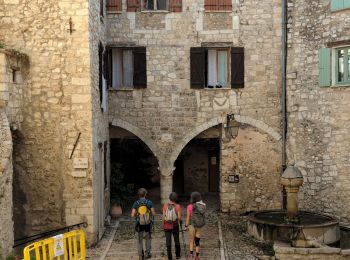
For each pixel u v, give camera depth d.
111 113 17.67
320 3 16.39
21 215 13.27
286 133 17.36
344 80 16.09
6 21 13.18
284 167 17.38
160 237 14.45
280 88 17.47
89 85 13.25
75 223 13.20
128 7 17.53
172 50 17.58
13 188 13.23
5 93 12.12
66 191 13.22
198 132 17.67
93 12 14.07
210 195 21.56
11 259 10.67
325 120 16.42
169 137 17.73
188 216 11.88
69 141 13.22
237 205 17.72
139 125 17.72
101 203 14.79
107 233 14.98
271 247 13.31
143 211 11.89
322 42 16.34
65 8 13.21
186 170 22.05
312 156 16.72
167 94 17.66
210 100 17.62
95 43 14.35
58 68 13.22
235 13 17.44
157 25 17.56
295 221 13.93
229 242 13.86
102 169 15.22
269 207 17.64
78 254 12.55
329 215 15.02
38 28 13.20
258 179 17.67
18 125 12.84
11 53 12.40
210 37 17.53
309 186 16.77
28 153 13.22
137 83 17.58
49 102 13.23
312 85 16.67
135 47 17.53
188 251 12.93
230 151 17.70
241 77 17.47
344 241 14.36
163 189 17.81
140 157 21.11
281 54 17.34
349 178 15.98
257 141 17.62
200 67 17.52
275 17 17.36
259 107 17.55
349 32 15.72
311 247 12.91
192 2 17.47
